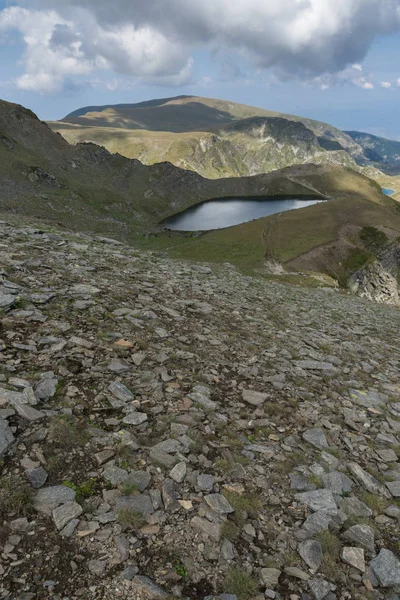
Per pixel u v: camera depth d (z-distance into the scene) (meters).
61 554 5.22
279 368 13.88
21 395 7.80
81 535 5.53
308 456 9.03
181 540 5.86
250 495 7.23
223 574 5.52
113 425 8.04
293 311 25.91
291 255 135.38
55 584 4.83
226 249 144.25
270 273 115.81
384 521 7.49
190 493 6.85
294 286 55.56
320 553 6.24
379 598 5.73
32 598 4.60
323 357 16.70
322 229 164.25
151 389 9.84
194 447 8.04
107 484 6.55
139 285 19.27
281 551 6.19
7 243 20.66
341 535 6.83
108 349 11.04
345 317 29.25
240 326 17.77
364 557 6.40
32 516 5.65
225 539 6.05
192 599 5.06
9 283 13.41
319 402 12.16
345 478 8.43
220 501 6.78
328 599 5.52
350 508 7.55
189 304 18.58
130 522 5.89
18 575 4.82
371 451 10.05
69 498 6.05
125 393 9.22
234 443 8.63
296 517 7.02
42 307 12.45
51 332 10.92
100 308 13.81
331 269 131.88
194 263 44.81
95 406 8.45
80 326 11.96
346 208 195.62
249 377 12.46
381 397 13.86
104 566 5.19
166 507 6.39
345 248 143.25
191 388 10.52
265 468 8.16
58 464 6.62
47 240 24.97
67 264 19.19
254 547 6.14
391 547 6.83
